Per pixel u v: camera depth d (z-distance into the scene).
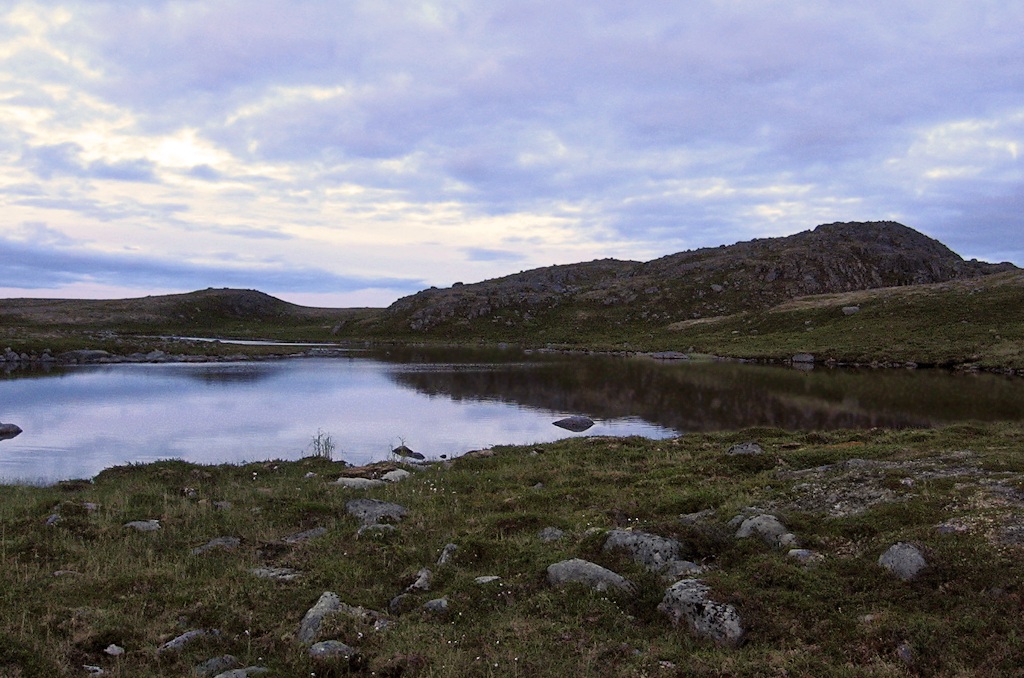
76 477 25.02
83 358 84.00
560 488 19.55
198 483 21.53
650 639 9.16
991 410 42.75
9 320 163.50
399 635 9.33
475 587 10.91
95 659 8.84
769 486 17.67
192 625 9.95
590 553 12.35
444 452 31.42
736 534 12.85
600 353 113.31
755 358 93.56
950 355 76.31
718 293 177.00
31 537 14.20
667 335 135.12
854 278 182.75
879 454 20.31
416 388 58.31
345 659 8.59
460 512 16.98
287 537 15.02
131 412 42.69
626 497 17.86
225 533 15.38
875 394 51.97
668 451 25.47
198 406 45.75
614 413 44.06
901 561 10.09
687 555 12.04
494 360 95.12
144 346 94.94
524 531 14.55
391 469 23.55
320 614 9.88
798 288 175.38
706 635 9.00
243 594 10.91
